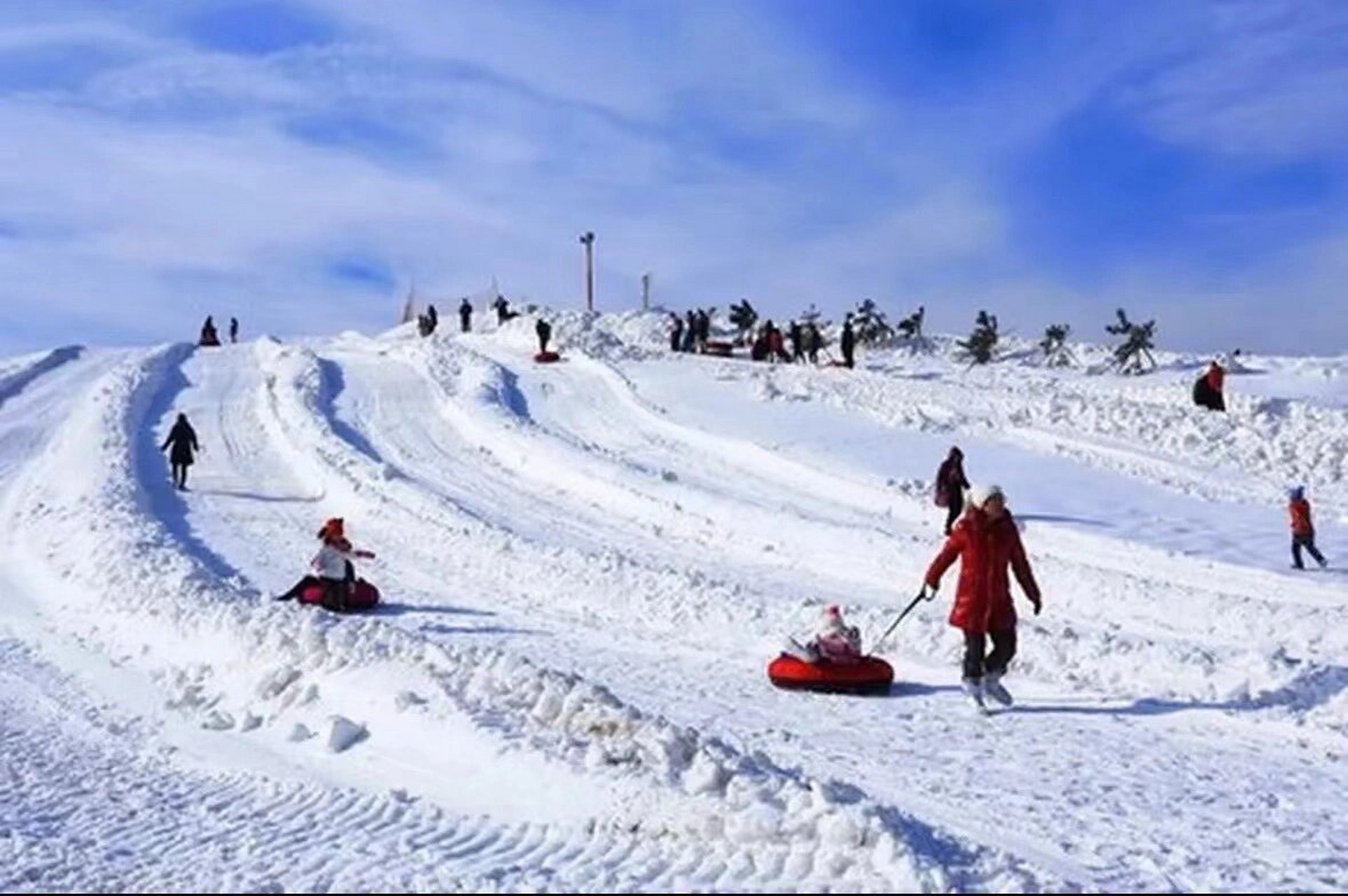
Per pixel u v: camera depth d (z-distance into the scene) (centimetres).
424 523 2819
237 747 1203
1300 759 1152
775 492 2975
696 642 1748
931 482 2906
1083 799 1003
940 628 1631
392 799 998
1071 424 3581
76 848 920
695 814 859
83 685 1537
